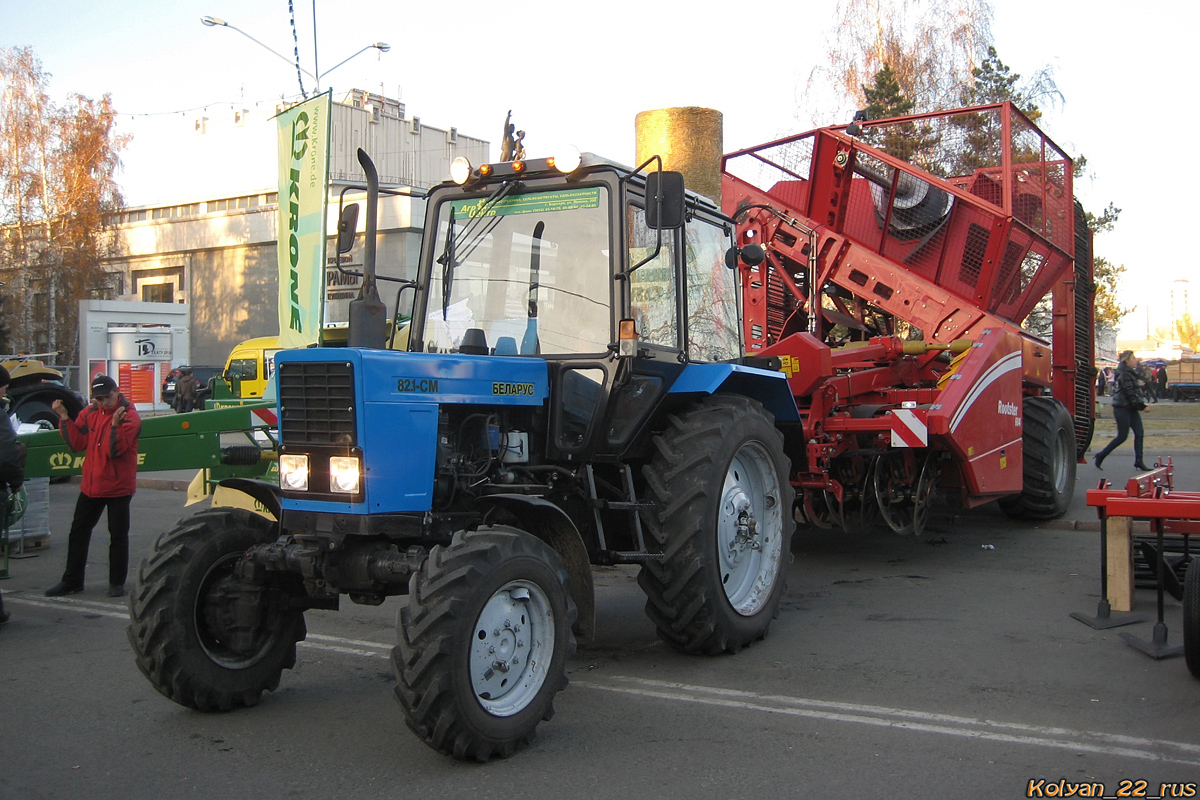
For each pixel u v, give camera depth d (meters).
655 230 4.93
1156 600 6.19
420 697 3.49
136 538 9.23
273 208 40.62
